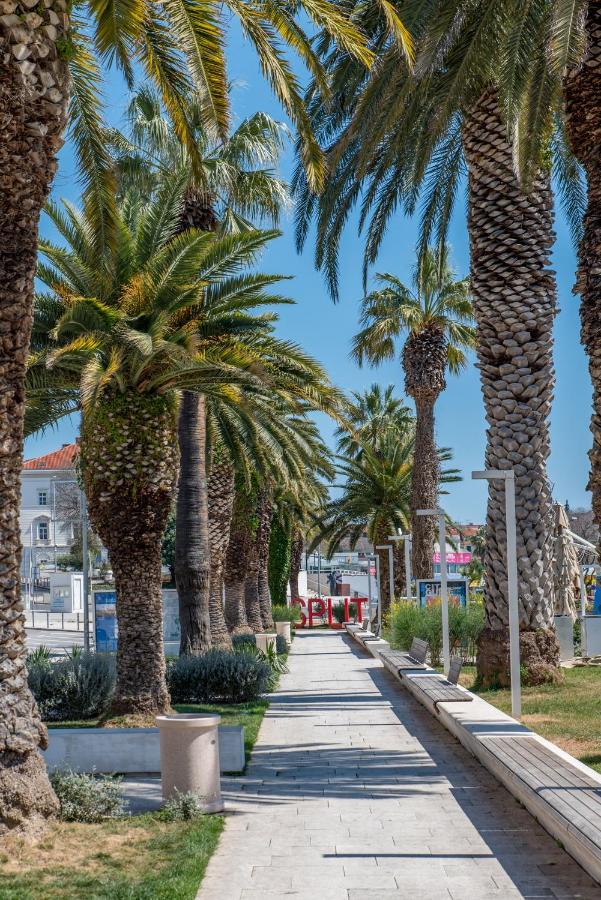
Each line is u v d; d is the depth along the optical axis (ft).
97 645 78.69
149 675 44.04
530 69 36.86
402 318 101.24
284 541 155.74
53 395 46.16
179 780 26.58
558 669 50.34
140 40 30.68
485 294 51.26
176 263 42.24
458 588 86.84
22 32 22.48
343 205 52.65
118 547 43.73
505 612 50.39
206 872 21.15
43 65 23.12
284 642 100.17
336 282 53.52
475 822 25.21
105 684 48.93
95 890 19.11
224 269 47.75
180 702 54.85
